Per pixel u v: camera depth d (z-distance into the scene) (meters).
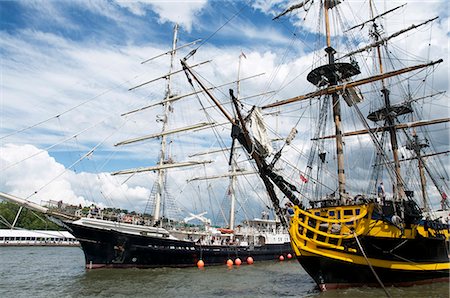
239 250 44.75
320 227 24.55
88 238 34.09
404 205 25.66
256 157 23.19
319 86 31.47
